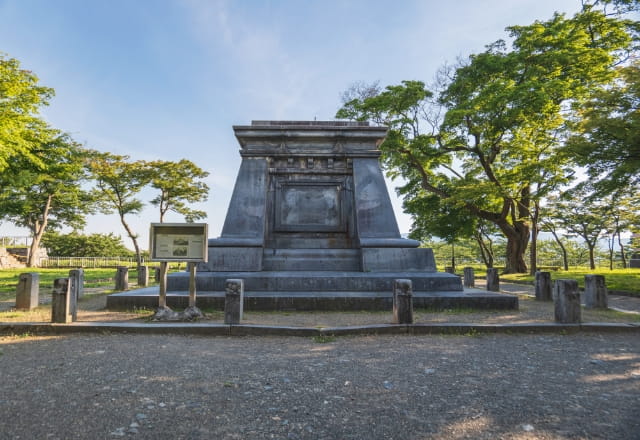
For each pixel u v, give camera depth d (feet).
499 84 64.28
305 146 37.24
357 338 19.44
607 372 14.19
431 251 32.35
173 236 23.65
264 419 10.16
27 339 18.86
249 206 34.68
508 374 13.89
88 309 27.55
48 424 9.75
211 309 26.25
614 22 65.72
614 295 41.47
